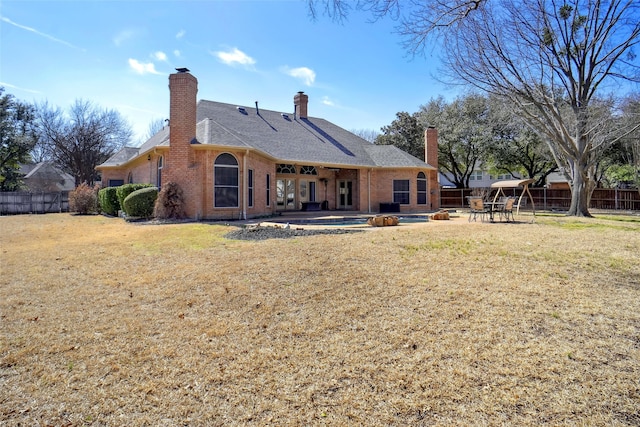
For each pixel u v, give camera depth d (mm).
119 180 23672
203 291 5266
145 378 3049
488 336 3754
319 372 3107
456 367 3146
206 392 2840
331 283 5555
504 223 13969
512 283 5543
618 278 5828
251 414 2564
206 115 19484
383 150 24703
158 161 17266
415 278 5797
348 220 16219
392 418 2494
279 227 11867
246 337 3807
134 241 9562
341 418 2504
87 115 34156
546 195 27328
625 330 3898
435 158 24578
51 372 3148
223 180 15227
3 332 3951
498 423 2412
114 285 5629
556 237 9750
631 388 2801
